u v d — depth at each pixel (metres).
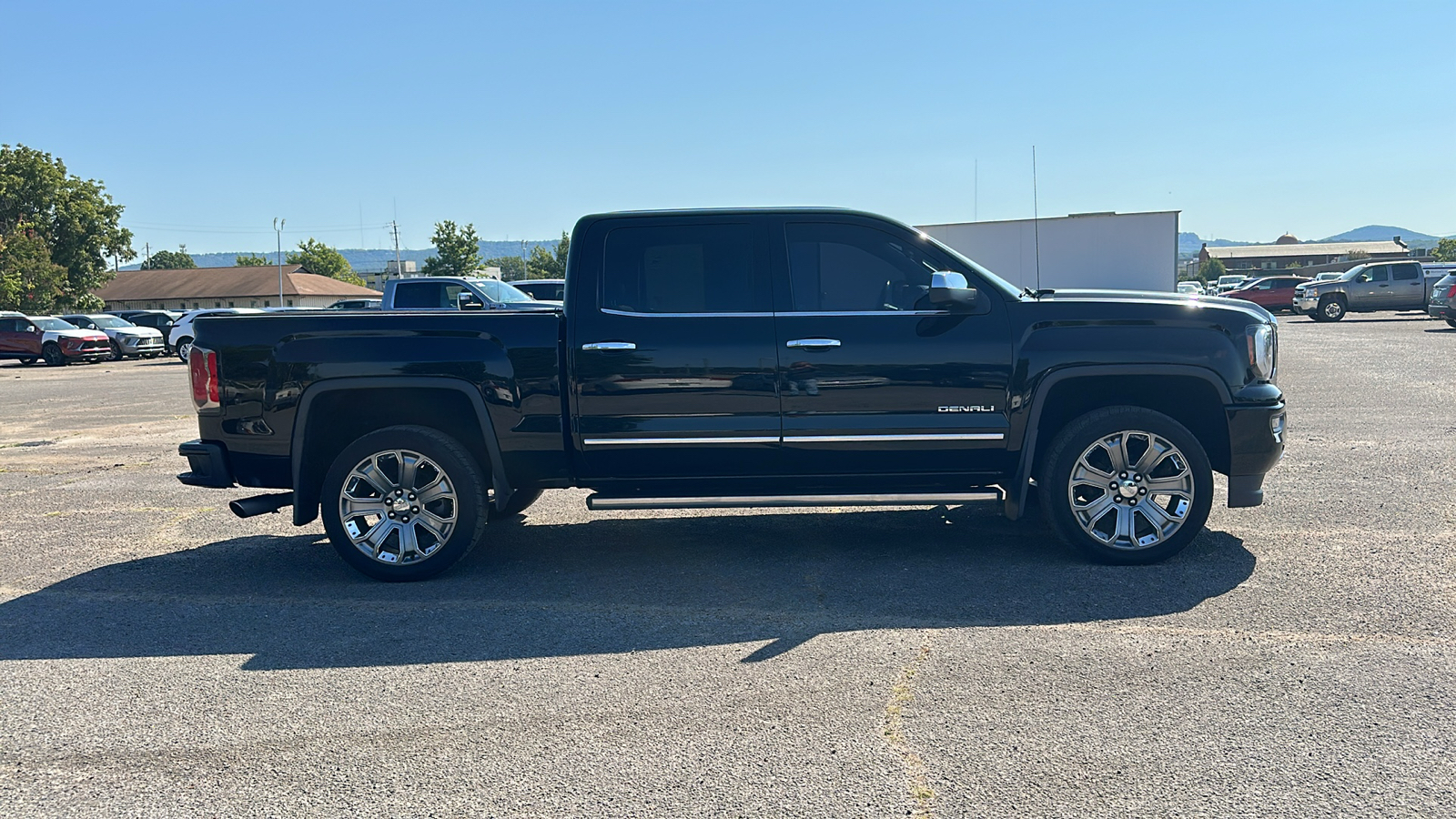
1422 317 32.53
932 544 5.98
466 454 5.46
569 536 6.45
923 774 3.17
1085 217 21.58
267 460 5.52
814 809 2.98
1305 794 2.99
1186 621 4.50
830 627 4.55
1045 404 5.54
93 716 3.77
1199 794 3.01
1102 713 3.56
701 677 4.01
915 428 5.36
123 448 11.00
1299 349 20.09
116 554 6.26
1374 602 4.68
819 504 5.36
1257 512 6.49
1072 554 5.67
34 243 58.12
